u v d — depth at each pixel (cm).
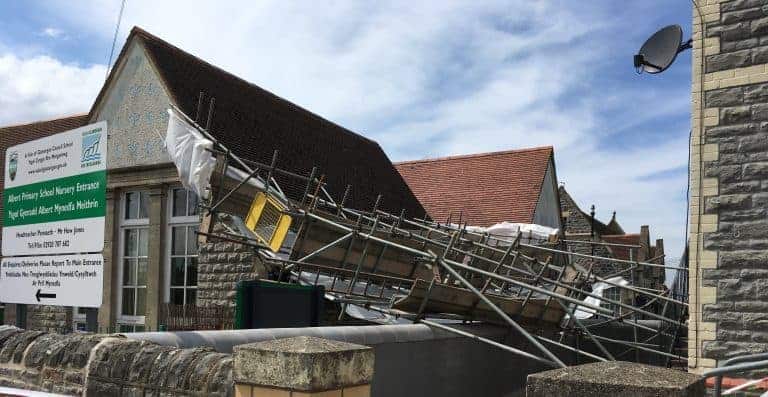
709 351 764
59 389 560
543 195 2725
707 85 795
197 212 1455
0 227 1773
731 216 766
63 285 749
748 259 752
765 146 754
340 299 1082
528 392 325
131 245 1552
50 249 773
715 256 771
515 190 2650
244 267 1359
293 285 1003
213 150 1055
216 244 1406
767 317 736
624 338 1496
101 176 711
